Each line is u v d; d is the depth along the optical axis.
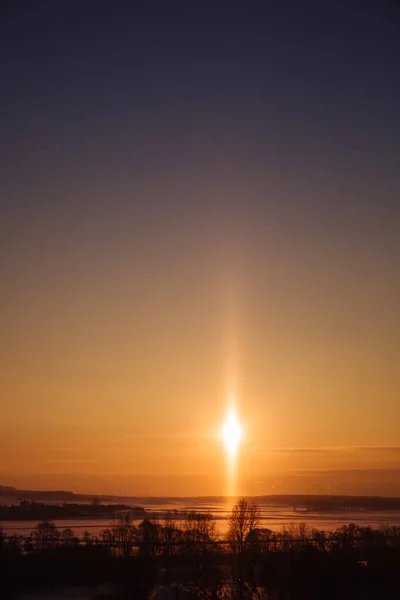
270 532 186.00
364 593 125.69
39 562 139.38
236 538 159.38
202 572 137.62
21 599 129.50
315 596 123.19
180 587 133.12
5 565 136.62
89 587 138.62
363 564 135.88
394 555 138.12
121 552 152.88
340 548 148.88
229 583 135.62
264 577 134.38
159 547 156.25
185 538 167.62
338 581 123.69
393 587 127.06
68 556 143.00
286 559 135.62
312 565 125.19
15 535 180.88
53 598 129.00
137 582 138.50
